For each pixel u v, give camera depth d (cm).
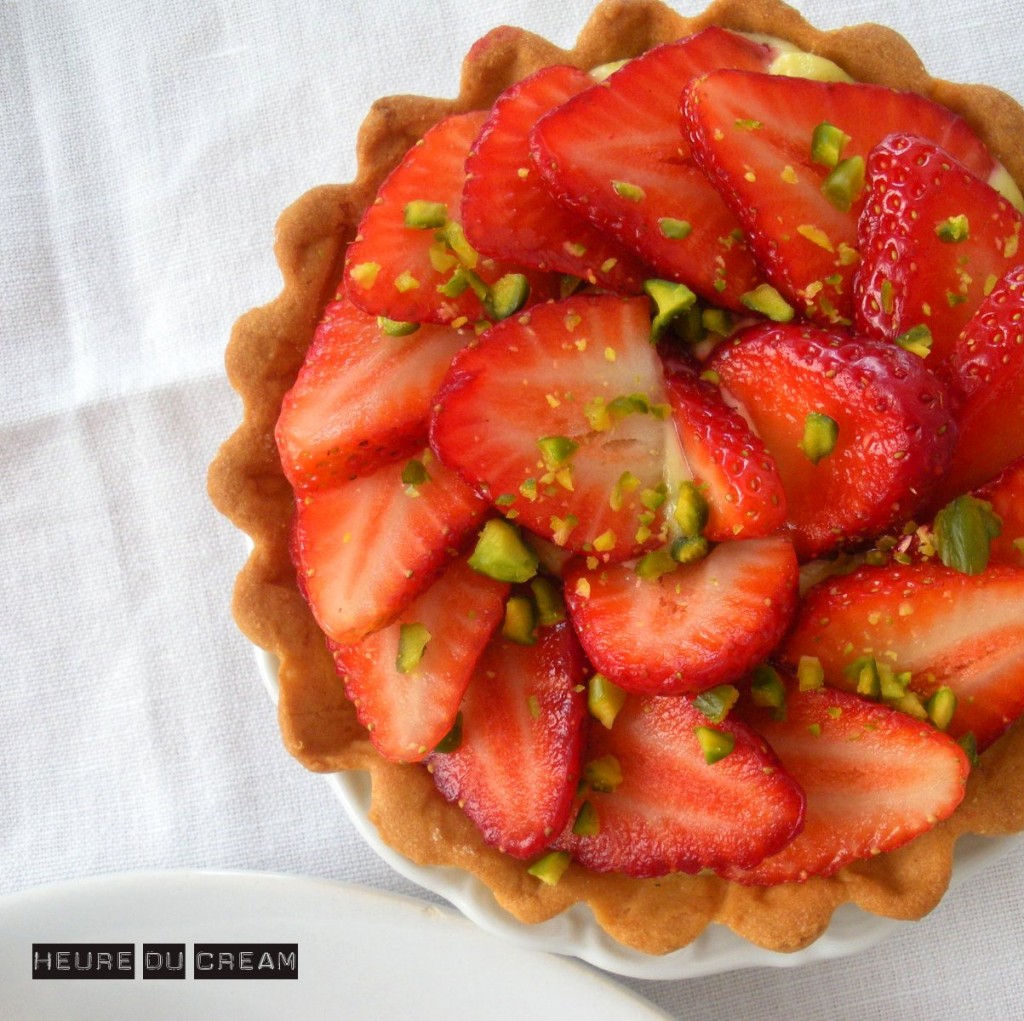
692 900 29
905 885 29
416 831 29
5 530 35
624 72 28
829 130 28
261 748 34
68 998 32
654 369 28
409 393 28
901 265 27
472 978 32
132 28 35
